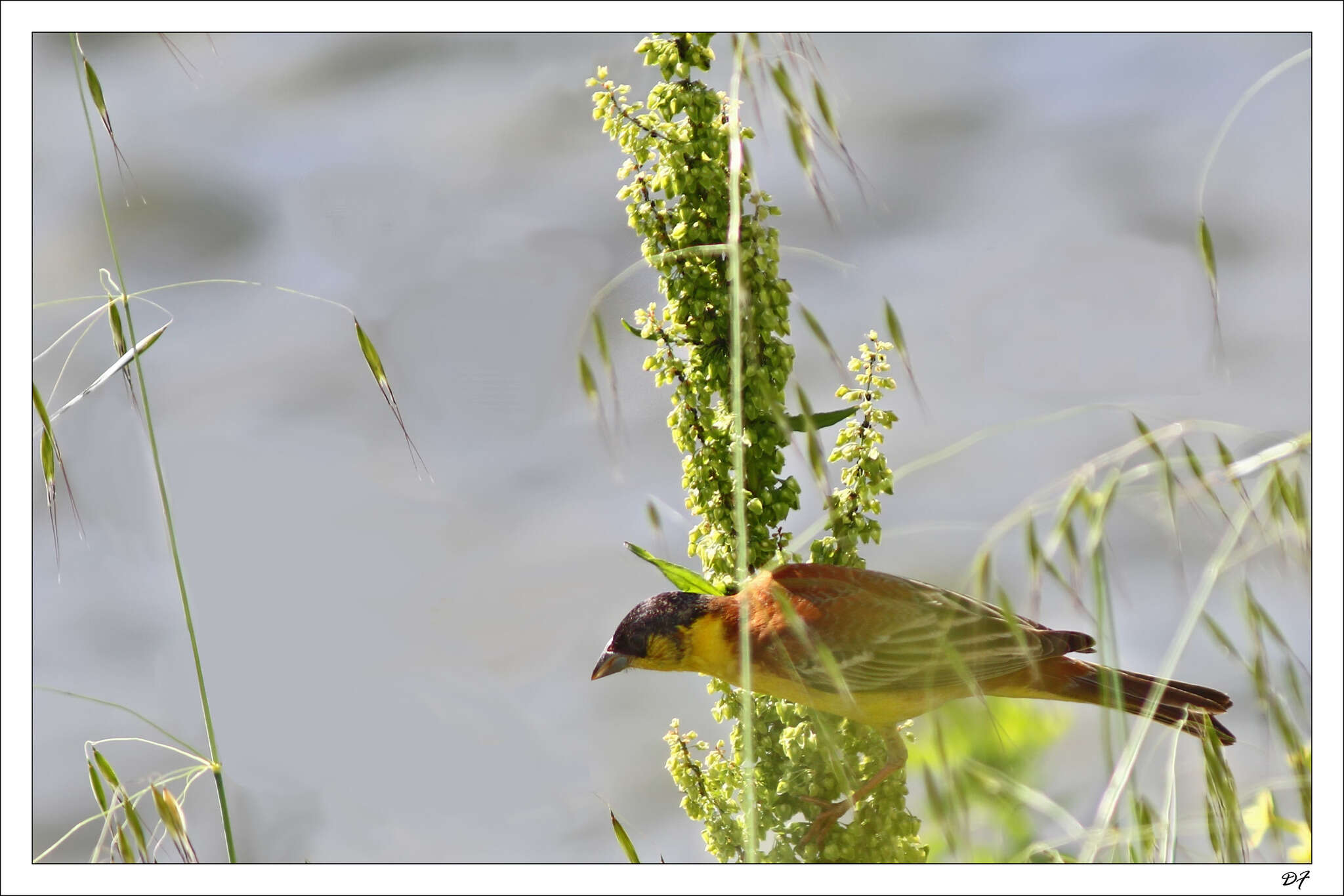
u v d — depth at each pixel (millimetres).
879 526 5023
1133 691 5434
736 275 3828
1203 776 4410
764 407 4602
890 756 4941
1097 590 3748
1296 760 4117
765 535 4945
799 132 3934
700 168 4633
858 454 4969
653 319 4902
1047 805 3971
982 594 3895
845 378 4789
